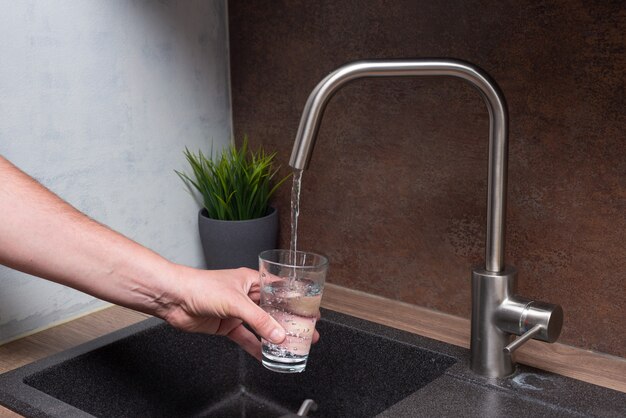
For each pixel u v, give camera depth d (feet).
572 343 3.84
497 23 3.80
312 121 3.06
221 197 4.59
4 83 3.78
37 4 3.86
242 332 3.67
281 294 3.23
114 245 3.15
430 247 4.27
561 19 3.59
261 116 4.86
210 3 4.75
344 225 4.62
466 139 4.01
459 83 3.97
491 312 3.36
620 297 3.66
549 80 3.68
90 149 4.22
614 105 3.51
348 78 3.09
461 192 4.09
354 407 4.04
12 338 4.05
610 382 3.45
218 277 3.38
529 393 3.30
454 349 3.75
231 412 4.35
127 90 4.35
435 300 4.32
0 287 3.95
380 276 4.52
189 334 4.22
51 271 3.09
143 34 4.38
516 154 3.86
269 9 4.64
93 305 4.44
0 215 2.98
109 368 3.89
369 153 4.41
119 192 4.41
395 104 4.24
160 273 3.19
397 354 3.86
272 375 4.34
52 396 3.54
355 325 4.05
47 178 4.04
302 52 4.56
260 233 4.55
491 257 3.35
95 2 4.11
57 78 4.00
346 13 4.33
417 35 4.09
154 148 4.56
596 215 3.66
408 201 4.31
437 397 3.28
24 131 3.91
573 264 3.78
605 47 3.49
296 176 3.19
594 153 3.61
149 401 4.07
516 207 3.92
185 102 4.70
